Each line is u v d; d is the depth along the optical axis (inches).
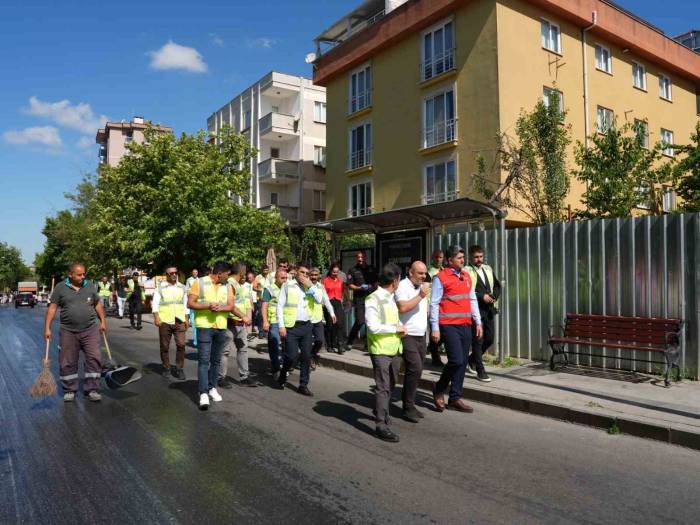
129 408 276.7
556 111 622.5
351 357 422.9
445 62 806.5
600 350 350.9
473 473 186.4
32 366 421.1
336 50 1025.5
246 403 289.7
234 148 1015.6
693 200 596.1
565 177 608.4
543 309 384.8
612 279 348.8
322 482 177.2
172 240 861.8
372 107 953.5
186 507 157.6
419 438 227.8
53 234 1590.8
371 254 514.9
